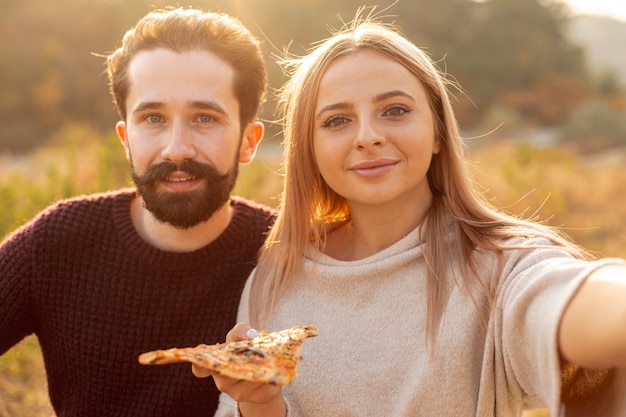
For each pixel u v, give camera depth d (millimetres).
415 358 1817
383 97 1835
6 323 2309
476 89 42844
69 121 33500
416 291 1876
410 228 1979
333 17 40812
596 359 1315
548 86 44125
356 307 1935
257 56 2396
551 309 1421
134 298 2297
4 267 2305
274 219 2447
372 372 1843
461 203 1938
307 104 1947
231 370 1397
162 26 2234
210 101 2199
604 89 48156
